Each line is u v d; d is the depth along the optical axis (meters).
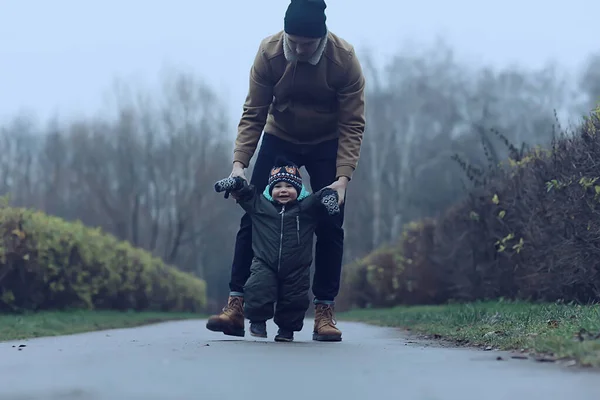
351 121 6.32
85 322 12.51
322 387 3.29
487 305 11.80
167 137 46.75
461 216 15.23
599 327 4.83
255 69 6.37
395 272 21.23
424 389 3.21
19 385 3.46
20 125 51.94
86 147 45.34
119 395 3.13
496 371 3.72
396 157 43.41
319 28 5.92
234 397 3.06
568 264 9.40
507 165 13.19
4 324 10.47
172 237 47.91
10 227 14.05
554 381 3.34
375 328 10.39
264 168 6.48
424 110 44.44
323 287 6.32
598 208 8.70
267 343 5.65
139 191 46.09
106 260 18.31
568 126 10.30
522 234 11.53
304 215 5.96
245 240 6.26
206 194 46.59
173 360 4.25
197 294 32.19
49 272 15.13
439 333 7.44
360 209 42.75
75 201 47.50
